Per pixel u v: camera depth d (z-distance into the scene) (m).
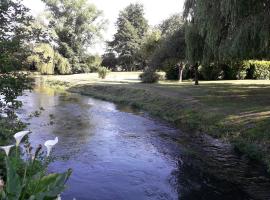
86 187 10.21
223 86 28.56
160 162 12.66
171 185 10.45
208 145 14.64
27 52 11.20
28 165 4.75
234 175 11.11
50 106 27.11
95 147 14.65
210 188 10.19
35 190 3.81
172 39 30.91
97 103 29.42
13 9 11.09
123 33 76.50
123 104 28.41
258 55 18.45
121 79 46.69
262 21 13.91
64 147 14.52
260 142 13.16
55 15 66.19
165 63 34.31
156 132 17.53
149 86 32.59
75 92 39.19
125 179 10.92
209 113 18.11
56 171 11.40
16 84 10.23
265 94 22.61
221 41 16.45
